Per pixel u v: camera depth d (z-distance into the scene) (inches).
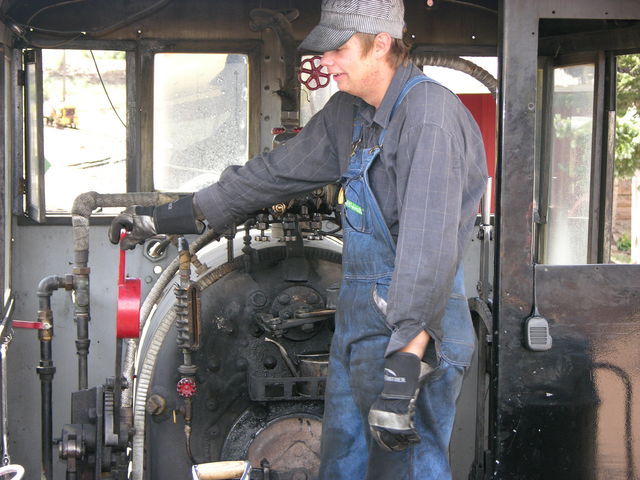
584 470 94.7
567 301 93.0
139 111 126.6
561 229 132.1
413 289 71.2
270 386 110.7
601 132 124.3
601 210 126.2
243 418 111.1
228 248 113.1
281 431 109.2
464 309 82.8
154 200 104.0
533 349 91.3
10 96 122.9
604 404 94.4
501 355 92.5
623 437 95.0
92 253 129.8
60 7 124.3
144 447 110.5
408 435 71.2
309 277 115.7
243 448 109.0
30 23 123.7
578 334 93.4
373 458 81.0
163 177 128.3
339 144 88.0
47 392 107.3
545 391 93.1
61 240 128.5
